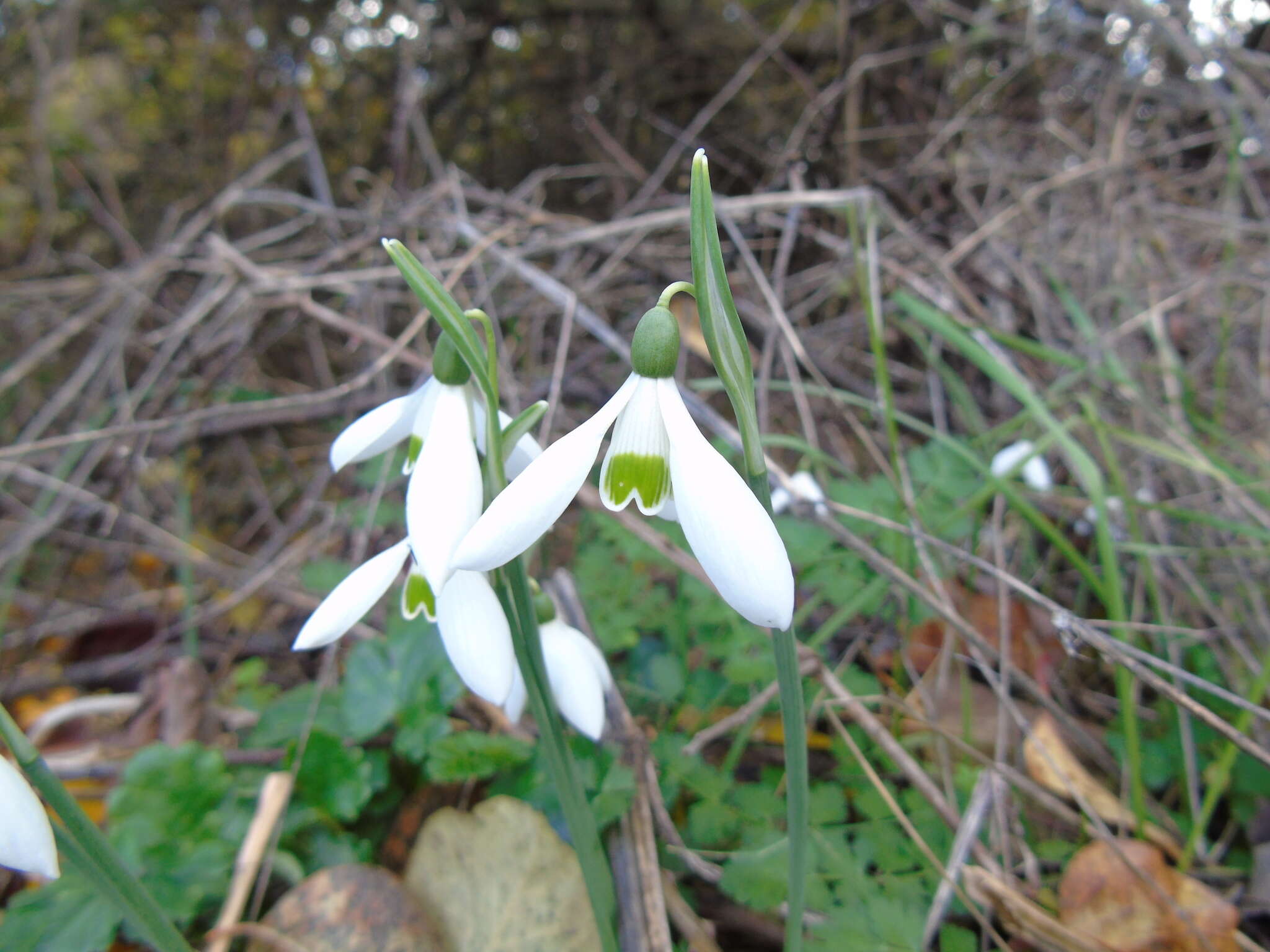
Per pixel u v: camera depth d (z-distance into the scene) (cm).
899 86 37
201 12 47
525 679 11
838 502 21
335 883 14
